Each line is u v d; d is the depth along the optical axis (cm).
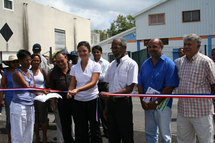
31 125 337
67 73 392
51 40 1541
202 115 280
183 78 293
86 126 360
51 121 575
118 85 317
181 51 670
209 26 1777
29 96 330
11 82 404
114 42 310
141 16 1942
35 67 399
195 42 278
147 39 1938
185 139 306
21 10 1283
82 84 345
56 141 444
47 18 1495
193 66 283
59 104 386
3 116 659
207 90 281
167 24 1872
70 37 1772
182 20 1833
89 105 352
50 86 395
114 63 331
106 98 320
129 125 313
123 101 310
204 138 284
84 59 342
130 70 309
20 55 325
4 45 1175
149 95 291
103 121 462
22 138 324
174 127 511
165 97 304
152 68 317
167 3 1852
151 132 323
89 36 2088
